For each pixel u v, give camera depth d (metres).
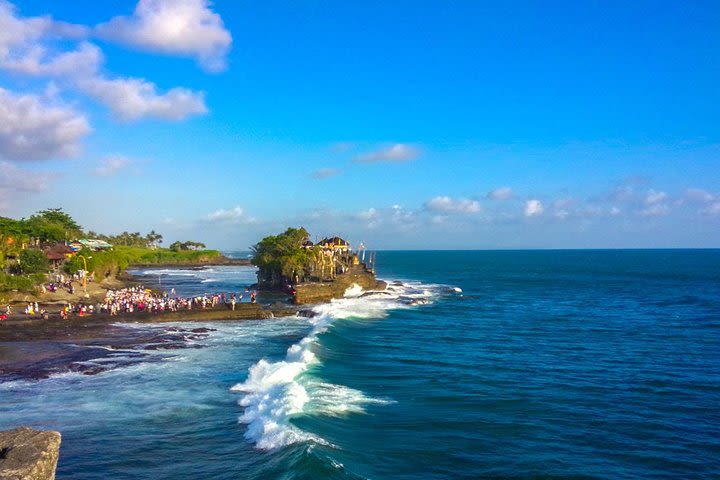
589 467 18.56
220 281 121.25
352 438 19.98
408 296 84.88
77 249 99.44
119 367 31.92
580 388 29.33
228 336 44.09
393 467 17.64
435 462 18.33
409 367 33.53
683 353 40.19
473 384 29.56
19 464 8.93
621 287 108.19
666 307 72.81
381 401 25.38
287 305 69.38
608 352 40.41
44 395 25.80
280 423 20.53
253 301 67.31
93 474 16.86
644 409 25.61
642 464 19.00
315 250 95.94
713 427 23.09
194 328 48.34
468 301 80.12
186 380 28.84
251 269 178.38
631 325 55.84
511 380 30.81
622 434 22.03
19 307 58.06
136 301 60.81
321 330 43.81
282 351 37.53
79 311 53.69
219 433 20.45
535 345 43.31
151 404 24.36
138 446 19.14
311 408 23.11
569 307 73.00
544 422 23.27
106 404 24.36
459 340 45.25
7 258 79.12
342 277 89.12
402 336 46.66
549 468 18.31
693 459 19.55
